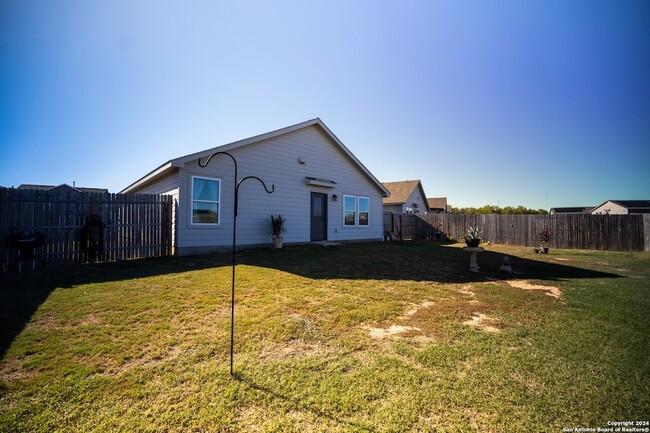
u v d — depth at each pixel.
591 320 3.84
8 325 3.26
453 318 3.86
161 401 2.01
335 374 2.39
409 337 3.22
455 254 10.67
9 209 6.32
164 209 8.62
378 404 2.01
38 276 5.70
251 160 10.12
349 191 14.05
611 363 2.66
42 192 6.72
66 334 3.07
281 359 2.65
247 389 2.16
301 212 11.78
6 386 2.13
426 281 6.06
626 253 12.20
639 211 34.47
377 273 6.72
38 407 1.91
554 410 1.98
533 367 2.57
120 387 2.16
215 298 4.45
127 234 7.88
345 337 3.18
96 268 6.54
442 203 42.31
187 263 7.24
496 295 5.08
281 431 1.74
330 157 13.09
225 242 9.40
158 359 2.62
